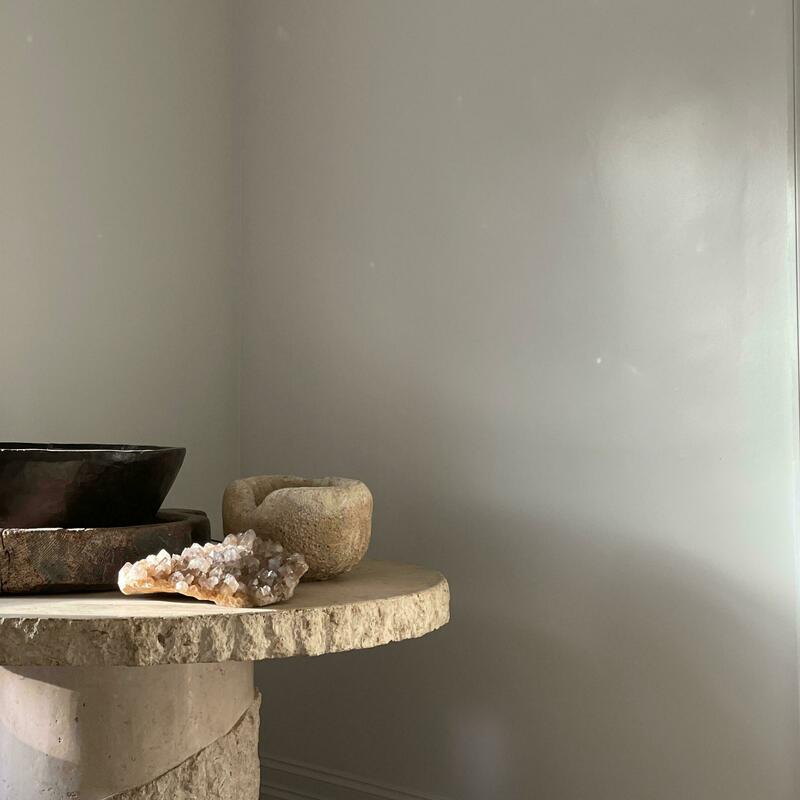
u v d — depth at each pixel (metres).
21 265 1.88
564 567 1.84
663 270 1.75
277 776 2.21
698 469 1.71
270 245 2.27
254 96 2.30
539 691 1.87
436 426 2.00
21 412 1.88
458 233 1.98
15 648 1.22
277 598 1.32
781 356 1.63
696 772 1.70
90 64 2.01
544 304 1.87
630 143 1.78
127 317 2.07
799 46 1.62
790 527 1.62
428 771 2.00
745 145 1.67
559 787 1.84
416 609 1.42
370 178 2.11
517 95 1.91
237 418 2.30
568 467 1.84
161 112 2.15
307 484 1.72
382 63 2.10
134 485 1.49
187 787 1.44
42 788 1.42
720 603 1.68
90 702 1.41
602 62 1.82
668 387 1.74
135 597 1.37
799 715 1.61
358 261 2.12
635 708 1.77
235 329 2.31
